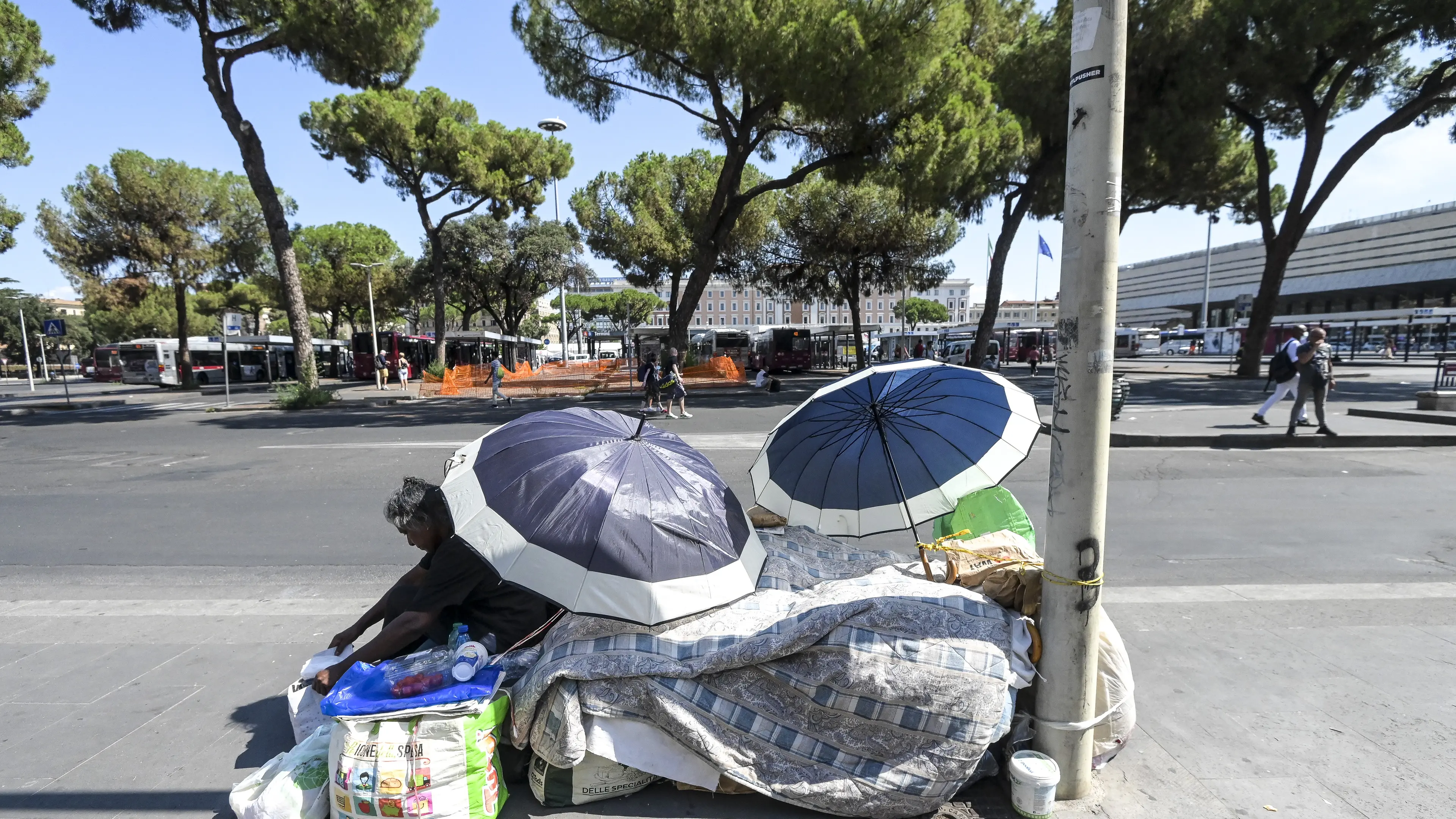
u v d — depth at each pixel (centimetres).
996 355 3653
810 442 354
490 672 239
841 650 232
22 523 668
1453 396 1236
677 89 1872
